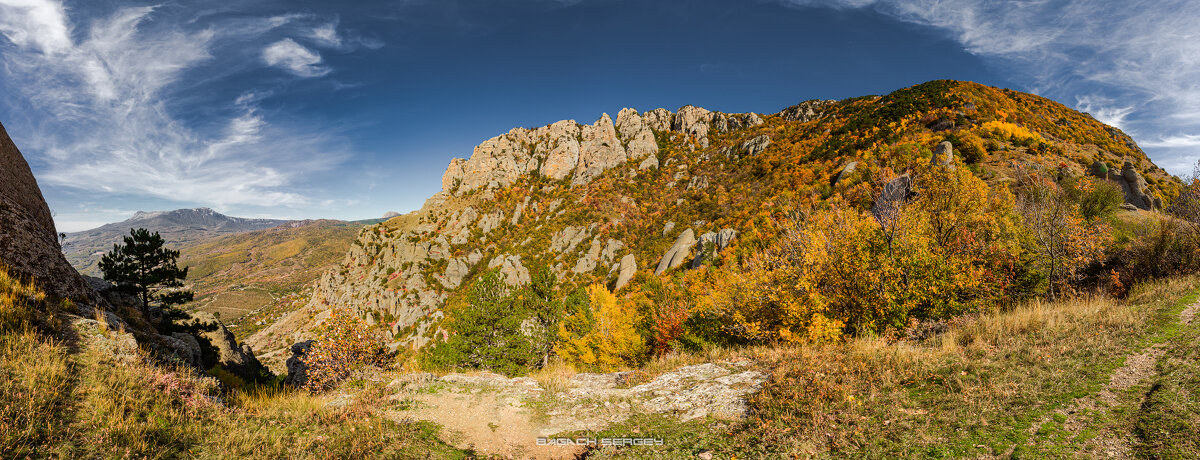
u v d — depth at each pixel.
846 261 13.34
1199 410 4.38
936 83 101.25
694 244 60.03
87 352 7.46
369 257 123.88
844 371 7.64
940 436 4.88
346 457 5.76
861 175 41.34
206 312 29.92
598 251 92.56
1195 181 15.03
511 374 21.97
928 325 11.50
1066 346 7.00
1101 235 14.12
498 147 158.25
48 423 4.96
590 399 8.77
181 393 7.20
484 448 6.66
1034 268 13.96
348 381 11.66
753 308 14.40
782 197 49.09
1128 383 5.42
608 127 140.75
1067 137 61.97
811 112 142.88
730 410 7.05
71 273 12.56
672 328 21.03
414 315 96.19
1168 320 7.60
